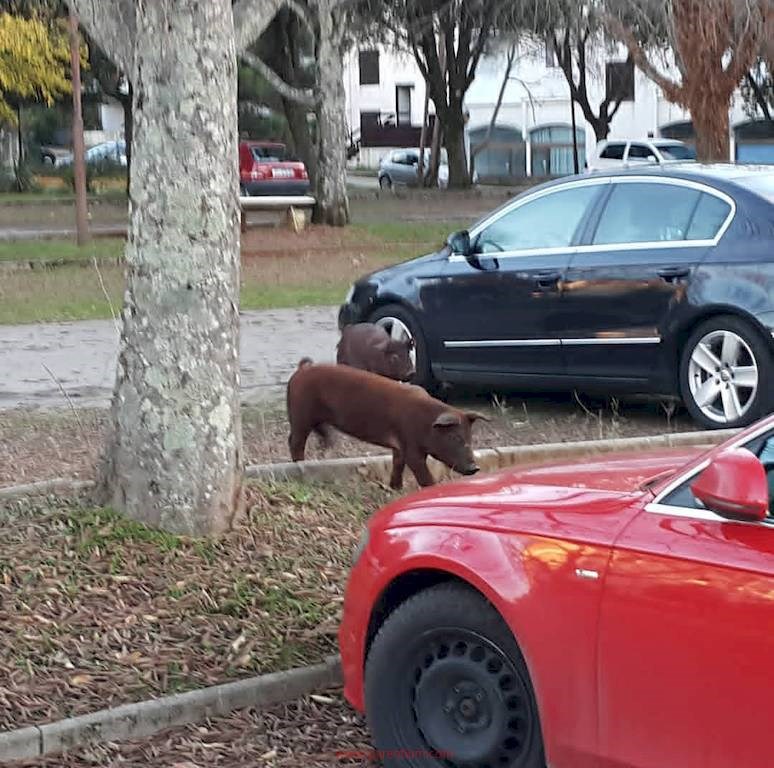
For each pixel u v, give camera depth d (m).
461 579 4.69
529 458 8.95
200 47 6.52
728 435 9.27
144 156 6.62
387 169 58.53
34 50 35.41
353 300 11.62
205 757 5.24
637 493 4.45
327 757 5.24
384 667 4.83
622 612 4.18
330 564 6.82
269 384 12.16
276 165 46.50
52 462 8.84
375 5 41.56
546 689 4.38
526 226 10.73
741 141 55.59
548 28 39.91
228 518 6.91
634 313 9.95
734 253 9.49
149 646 5.96
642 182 10.15
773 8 21.14
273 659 5.93
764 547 3.95
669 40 24.95
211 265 6.73
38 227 31.67
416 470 7.71
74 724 5.27
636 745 4.17
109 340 14.86
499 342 10.72
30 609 6.11
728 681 3.94
